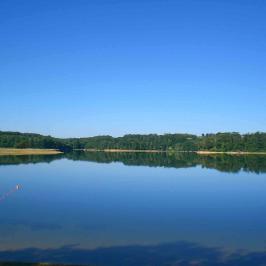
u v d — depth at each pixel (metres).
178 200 40.97
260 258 22.06
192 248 23.77
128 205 37.50
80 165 89.88
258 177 64.88
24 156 128.62
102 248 23.38
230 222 30.73
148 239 25.48
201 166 91.25
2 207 36.00
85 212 33.81
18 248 23.05
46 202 38.72
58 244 23.95
